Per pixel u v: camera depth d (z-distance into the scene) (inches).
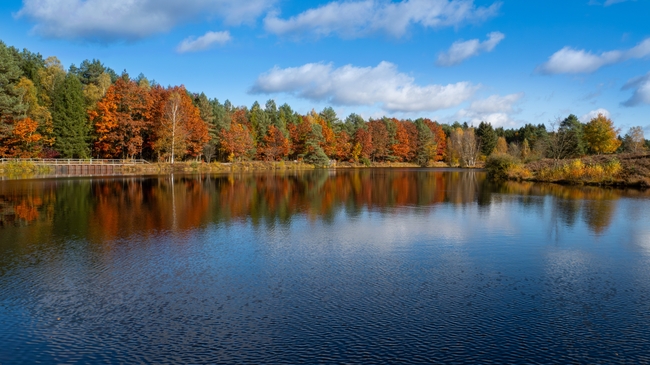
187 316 297.3
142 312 304.5
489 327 280.5
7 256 450.3
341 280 375.2
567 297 335.0
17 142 1943.9
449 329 277.3
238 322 287.9
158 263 425.7
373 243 521.3
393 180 1760.6
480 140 4178.2
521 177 1761.8
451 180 1764.3
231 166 2760.8
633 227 628.4
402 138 4210.1
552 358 242.1
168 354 246.2
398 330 275.9
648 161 1560.0
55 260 434.9
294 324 284.7
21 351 250.8
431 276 388.2
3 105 1696.6
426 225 649.0
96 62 3378.4
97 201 917.2
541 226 639.1
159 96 2468.0
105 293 341.4
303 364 234.5
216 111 3021.7
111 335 269.7
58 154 2138.3
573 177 1524.4
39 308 311.7
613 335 270.2
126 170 2079.2
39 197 981.8
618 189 1273.4
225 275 388.5
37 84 2561.5
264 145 3339.1
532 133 4446.4
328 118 4284.0
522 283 369.4
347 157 3954.2
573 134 2632.9
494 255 464.1
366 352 247.8
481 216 738.8
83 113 2252.7
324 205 883.4
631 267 418.9
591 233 584.4
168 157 2488.9
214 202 917.2
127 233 571.5
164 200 948.6
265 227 624.4
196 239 537.3
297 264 426.0
